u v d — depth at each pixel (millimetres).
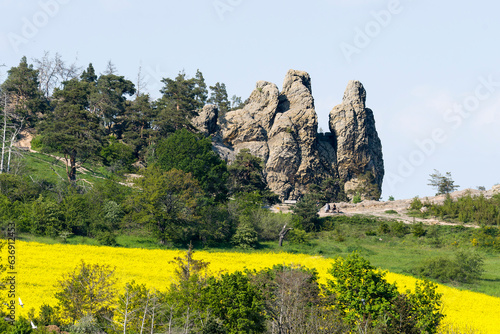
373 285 35312
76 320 32156
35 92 115000
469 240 84125
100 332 30953
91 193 77688
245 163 109625
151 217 72188
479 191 107438
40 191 80500
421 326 32594
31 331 28062
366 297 35094
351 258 37406
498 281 62469
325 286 38250
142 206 74938
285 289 33062
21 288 41688
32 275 45781
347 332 28562
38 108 113438
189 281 33781
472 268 62094
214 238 75812
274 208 104000
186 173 85000
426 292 34938
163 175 76812
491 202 96188
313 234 87750
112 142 109062
